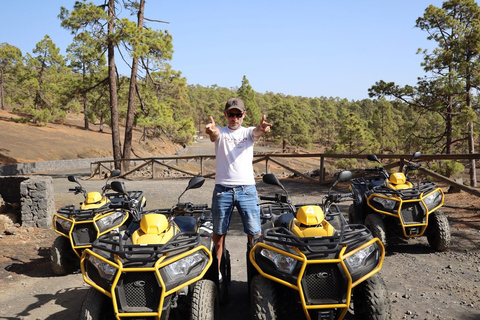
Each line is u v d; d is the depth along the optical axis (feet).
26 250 27.61
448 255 22.12
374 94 87.15
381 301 11.98
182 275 12.41
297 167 229.86
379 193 23.30
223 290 16.28
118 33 87.81
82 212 22.36
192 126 102.47
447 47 81.76
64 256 22.39
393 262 21.45
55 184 65.41
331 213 14.61
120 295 11.93
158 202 44.65
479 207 31.91
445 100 84.23
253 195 14.67
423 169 34.63
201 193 49.52
